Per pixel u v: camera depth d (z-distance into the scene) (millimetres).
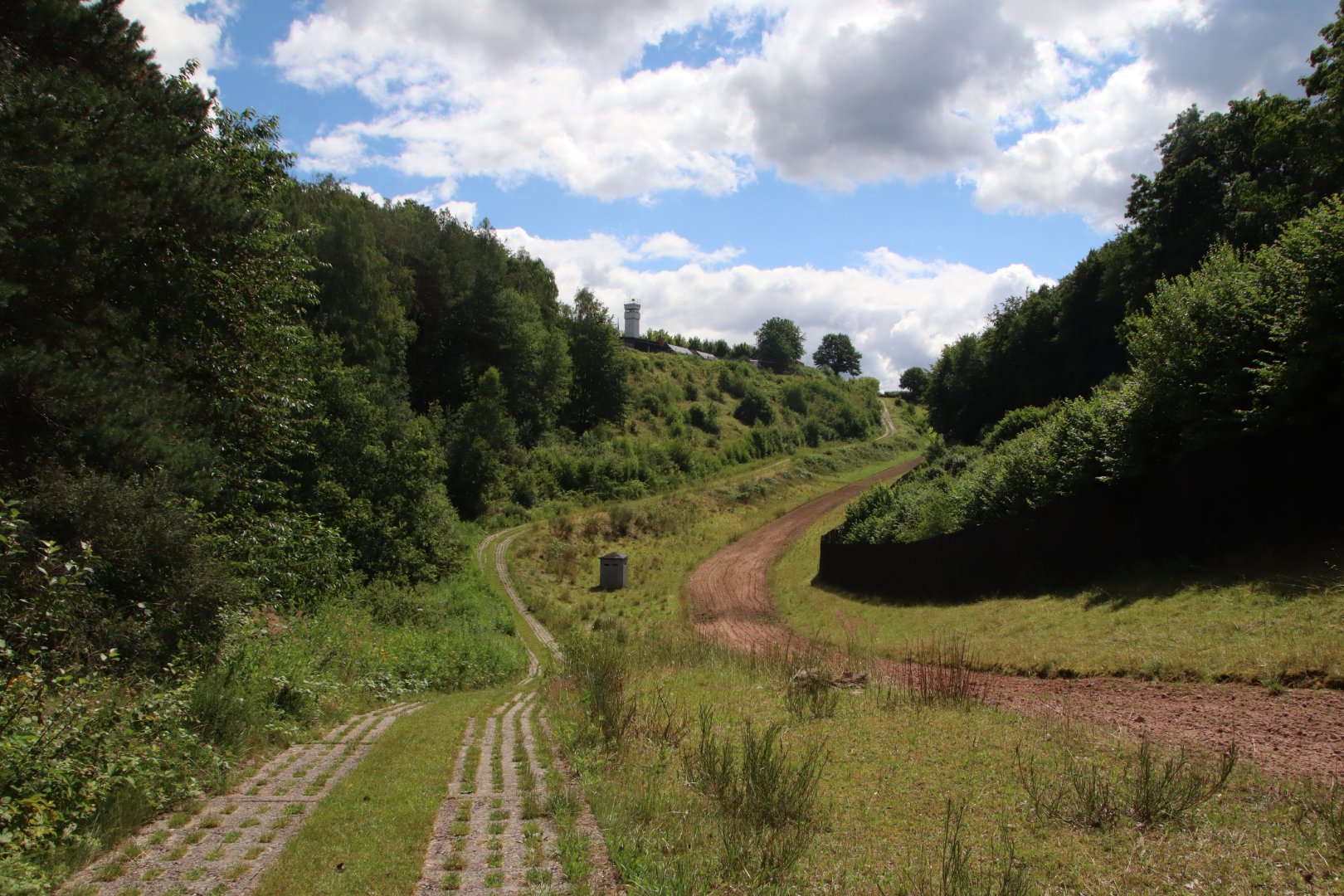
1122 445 17109
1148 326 17594
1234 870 4383
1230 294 15438
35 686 5594
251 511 16078
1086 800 5602
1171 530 15984
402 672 15664
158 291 12859
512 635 28641
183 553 10031
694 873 4434
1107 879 4395
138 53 12430
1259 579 12695
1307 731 7359
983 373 51438
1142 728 8164
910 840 5184
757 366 142750
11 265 9148
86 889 4199
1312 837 4688
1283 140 23344
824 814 5730
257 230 14039
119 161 10461
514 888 4195
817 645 20484
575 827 5297
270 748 7996
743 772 6266
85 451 9648
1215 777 6066
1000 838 5148
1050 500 20656
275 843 5023
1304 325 13031
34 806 4742
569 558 47188
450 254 71938
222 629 10234
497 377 60312
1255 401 13984
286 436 17391
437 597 27688
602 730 8414
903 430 121562
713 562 46656
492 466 54688
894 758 7340
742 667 14836
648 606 35938
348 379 30422
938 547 25531
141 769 5809
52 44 11211
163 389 11586
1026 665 13086
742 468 81750
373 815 5559
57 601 6992
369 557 28203
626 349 110312
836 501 68125
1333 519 12500
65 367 9273
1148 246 34594
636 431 87500
